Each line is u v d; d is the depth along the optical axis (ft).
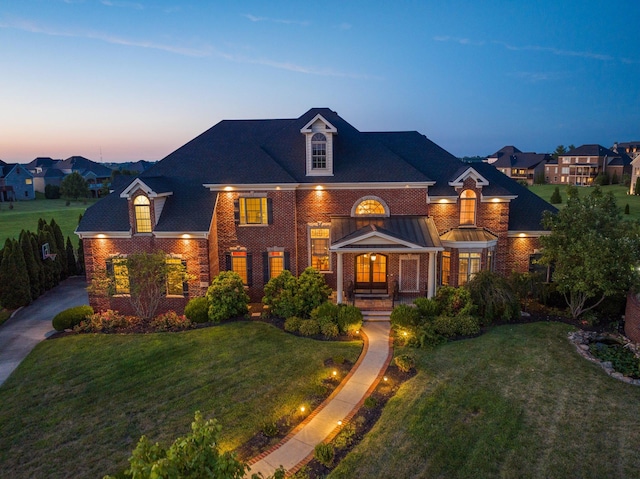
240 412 45.21
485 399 45.57
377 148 86.48
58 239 109.09
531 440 38.68
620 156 346.54
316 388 49.32
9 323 76.79
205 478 20.79
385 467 35.53
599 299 70.08
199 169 85.87
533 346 58.90
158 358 58.85
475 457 36.52
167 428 42.98
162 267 72.79
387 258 81.82
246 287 83.71
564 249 67.21
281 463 36.86
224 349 60.90
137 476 19.71
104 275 74.90
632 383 48.62
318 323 66.18
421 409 43.83
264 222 82.38
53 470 37.40
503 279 69.92
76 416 45.78
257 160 84.58
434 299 71.61
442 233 82.33
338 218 82.58
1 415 46.34
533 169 385.70
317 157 81.92
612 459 35.99
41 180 361.51
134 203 76.79
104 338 66.69
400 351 58.75
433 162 88.22
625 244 61.31
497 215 81.15
